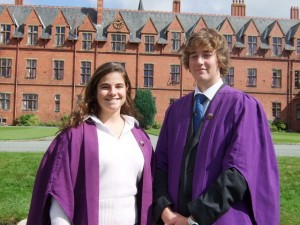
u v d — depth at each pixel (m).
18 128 33.16
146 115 37.00
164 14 44.19
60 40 40.53
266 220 3.05
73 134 3.22
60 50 40.34
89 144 3.19
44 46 40.28
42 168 3.22
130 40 41.00
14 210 7.07
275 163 3.22
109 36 40.81
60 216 3.03
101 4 42.19
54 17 42.38
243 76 41.97
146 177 3.38
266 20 45.47
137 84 40.88
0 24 40.03
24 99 39.81
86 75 40.53
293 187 9.21
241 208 3.09
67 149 3.17
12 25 40.06
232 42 41.91
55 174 3.10
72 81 40.28
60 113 40.00
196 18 44.34
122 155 3.27
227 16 44.94
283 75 42.50
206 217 2.95
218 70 3.53
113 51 40.78
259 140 3.22
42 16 42.22
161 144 3.68
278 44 42.69
